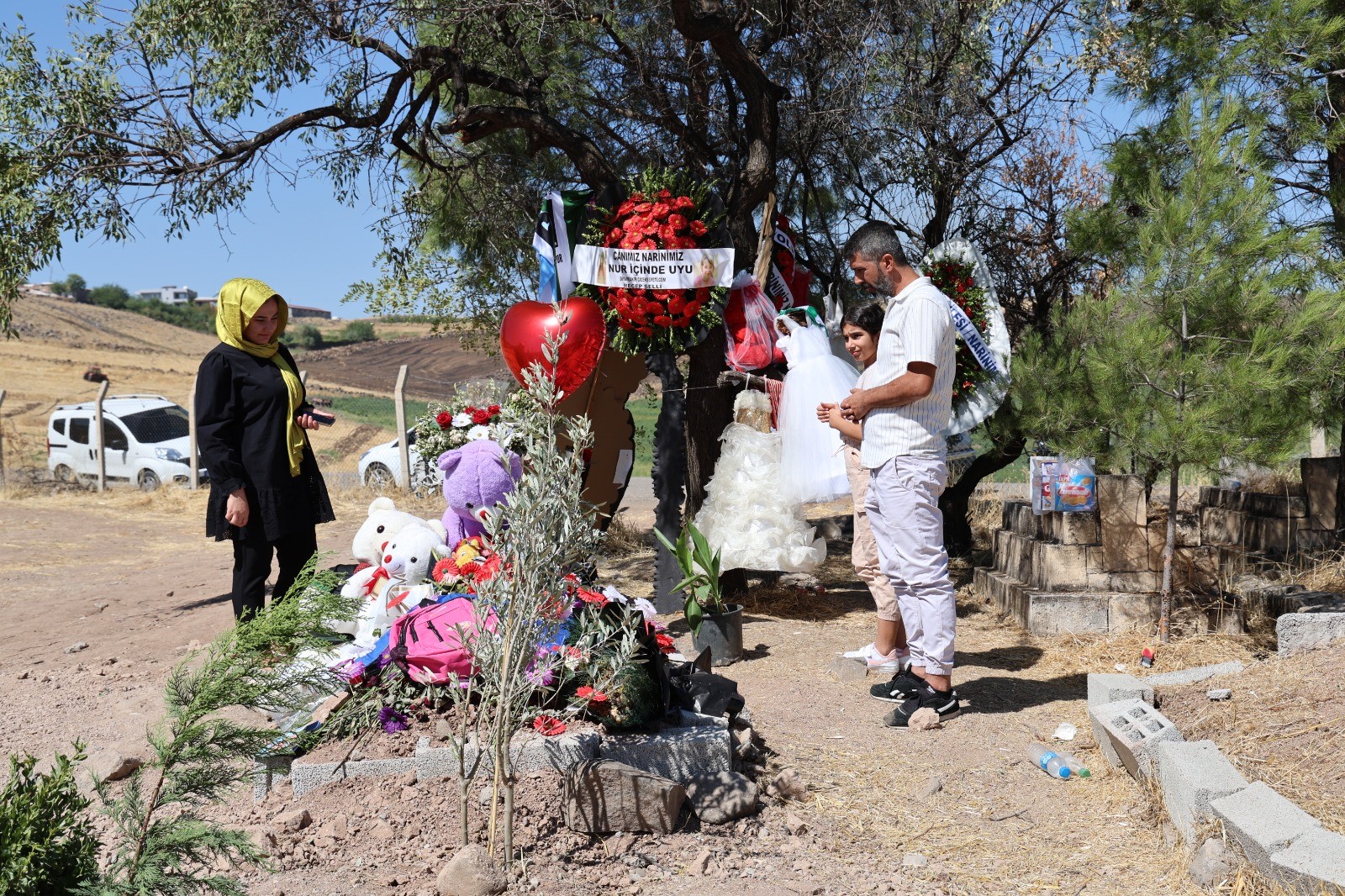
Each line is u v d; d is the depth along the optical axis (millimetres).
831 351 7336
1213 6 6266
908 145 8914
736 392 7531
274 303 5625
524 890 3021
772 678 5676
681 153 9094
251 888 3016
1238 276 5457
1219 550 6723
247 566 5656
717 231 6609
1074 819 3814
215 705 2510
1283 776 3463
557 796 3492
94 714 5176
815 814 3834
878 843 3625
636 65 8617
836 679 5656
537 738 3592
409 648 3883
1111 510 6699
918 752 4484
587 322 6090
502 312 10047
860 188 9555
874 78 8297
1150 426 5645
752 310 7074
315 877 3105
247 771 2639
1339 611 5402
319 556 2846
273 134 7922
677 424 7262
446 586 4270
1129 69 6500
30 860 2174
